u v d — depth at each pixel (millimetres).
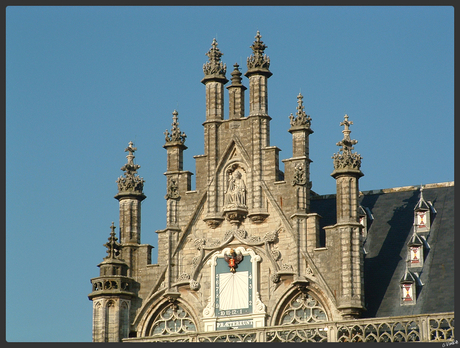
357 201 155750
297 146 159625
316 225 156625
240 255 158250
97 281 159875
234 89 164125
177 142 164125
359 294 152000
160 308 160625
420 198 161625
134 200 164750
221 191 161375
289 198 158125
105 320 158375
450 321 142750
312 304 154250
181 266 160750
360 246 154500
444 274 153000
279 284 156000
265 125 161750
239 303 156875
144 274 161875
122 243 163125
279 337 149375
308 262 155125
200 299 158875
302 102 161000
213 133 163250
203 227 161125
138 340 155750
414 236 156625
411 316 144000
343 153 156750
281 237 157375
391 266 156875
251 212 158875
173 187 163125
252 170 160250
